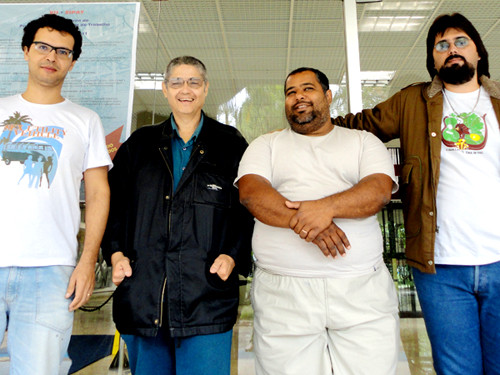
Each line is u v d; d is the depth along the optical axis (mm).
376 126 1757
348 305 1354
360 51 2787
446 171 1467
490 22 2707
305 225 1287
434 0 2602
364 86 2771
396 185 1478
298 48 2957
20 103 1378
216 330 1350
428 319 1469
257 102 2980
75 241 1361
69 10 2268
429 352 2492
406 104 1665
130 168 1577
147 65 2646
